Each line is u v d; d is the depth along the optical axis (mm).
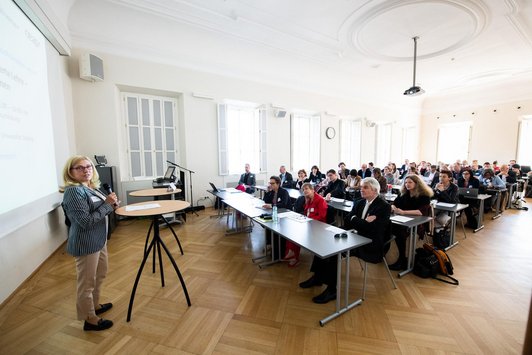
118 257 3021
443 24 4074
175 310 1982
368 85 7918
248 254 3139
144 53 4598
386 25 4109
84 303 1673
